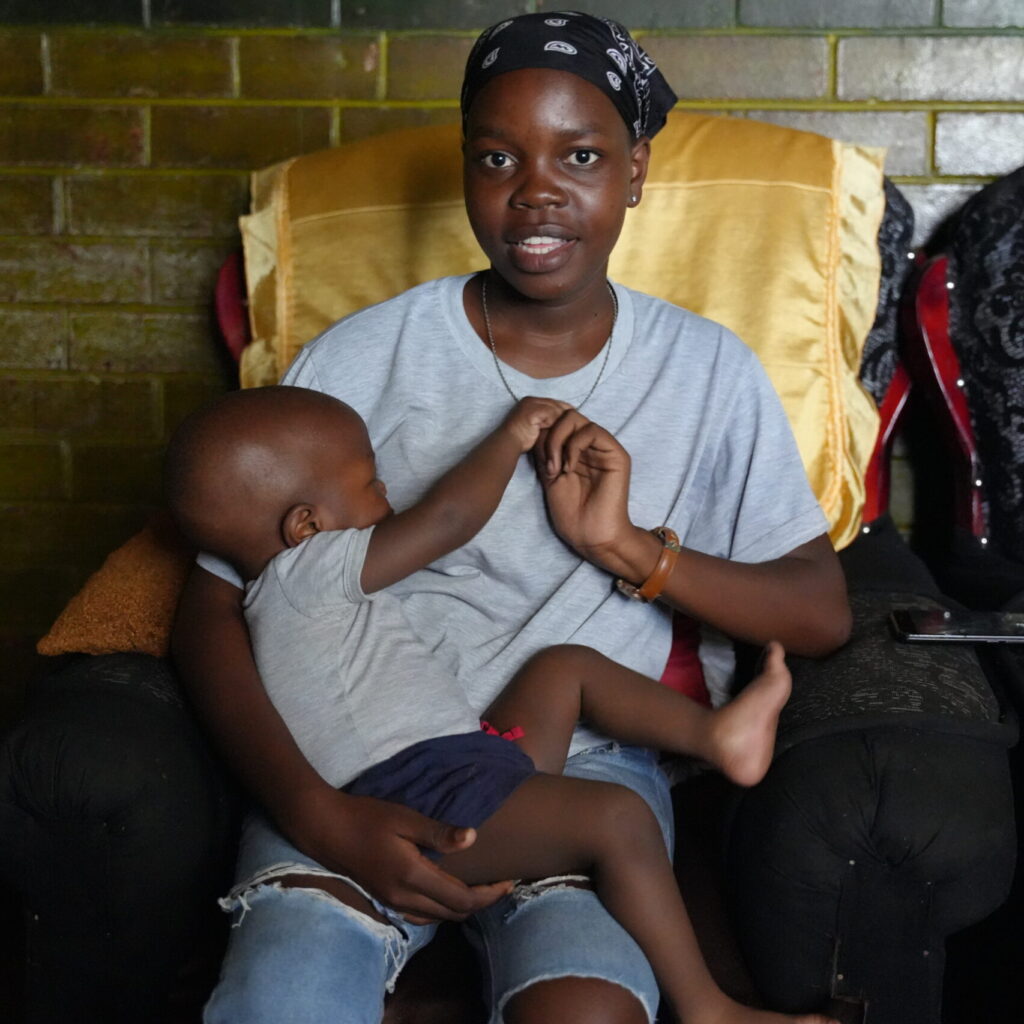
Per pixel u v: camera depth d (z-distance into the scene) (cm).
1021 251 177
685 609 129
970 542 185
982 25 199
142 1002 126
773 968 117
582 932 106
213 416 122
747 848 116
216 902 127
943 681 123
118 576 143
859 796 111
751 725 119
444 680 117
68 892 122
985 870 111
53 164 213
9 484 223
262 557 124
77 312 217
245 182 212
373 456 127
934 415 192
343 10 205
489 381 136
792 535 135
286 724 116
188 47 208
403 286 176
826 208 172
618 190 128
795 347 169
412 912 107
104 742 119
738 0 201
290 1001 99
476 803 109
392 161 179
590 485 125
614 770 128
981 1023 139
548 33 124
